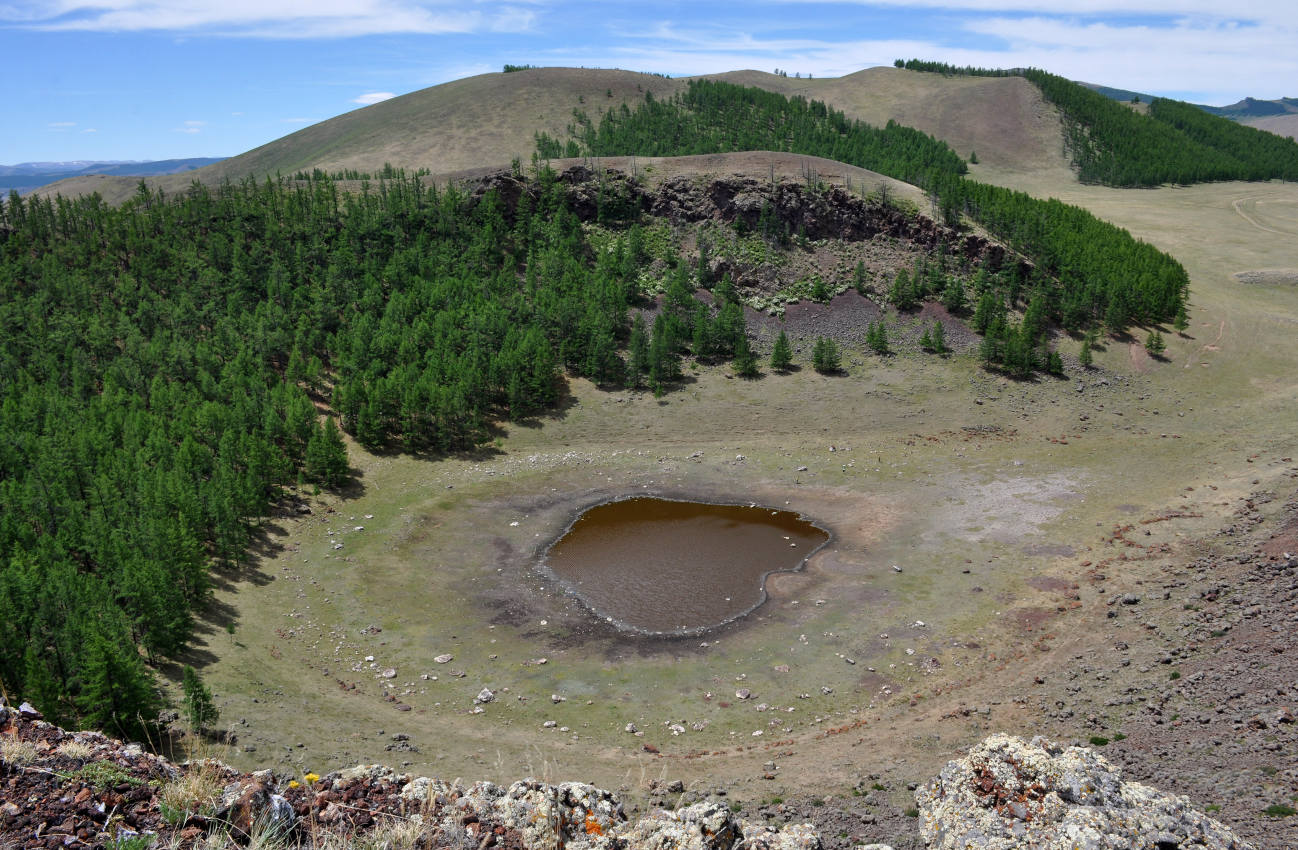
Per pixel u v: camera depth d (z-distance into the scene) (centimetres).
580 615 5931
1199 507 7112
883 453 8869
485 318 10500
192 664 4988
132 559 5556
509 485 8331
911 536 7062
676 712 4722
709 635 5625
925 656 5244
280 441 8231
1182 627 5031
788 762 4131
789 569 6575
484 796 1169
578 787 1267
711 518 7569
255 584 6306
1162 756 3588
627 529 7369
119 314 10181
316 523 7419
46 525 6381
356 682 5069
